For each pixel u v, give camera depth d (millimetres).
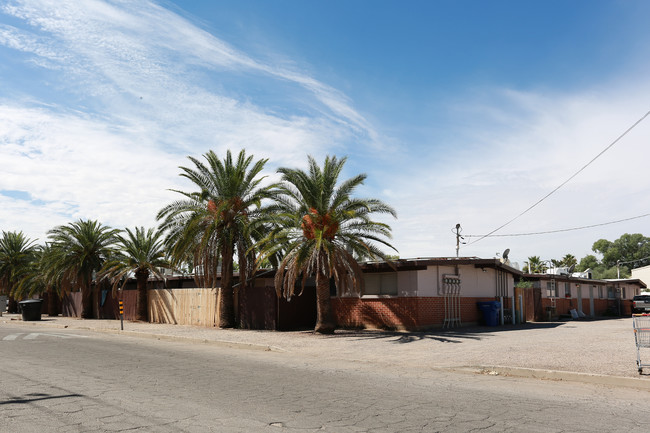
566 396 8648
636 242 98250
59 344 17016
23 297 49781
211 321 27188
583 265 99500
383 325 23781
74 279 38844
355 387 9359
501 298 27781
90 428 6168
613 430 6355
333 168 22000
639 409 7625
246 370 11547
